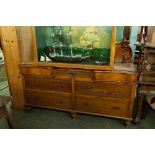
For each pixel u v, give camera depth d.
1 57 4.11
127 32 2.72
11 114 2.70
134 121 2.42
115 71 2.16
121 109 2.33
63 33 2.22
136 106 2.73
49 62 2.37
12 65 2.58
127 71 2.15
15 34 2.39
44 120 2.54
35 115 2.67
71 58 2.29
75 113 2.55
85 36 2.16
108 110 2.39
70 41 2.23
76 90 2.41
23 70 2.51
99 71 2.20
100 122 2.48
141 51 2.20
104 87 2.28
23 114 2.70
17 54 2.49
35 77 2.52
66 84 2.42
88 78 2.29
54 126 2.38
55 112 2.75
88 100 2.41
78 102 2.47
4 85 3.77
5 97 1.93
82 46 2.21
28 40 2.53
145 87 2.28
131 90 2.20
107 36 2.09
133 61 2.77
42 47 2.34
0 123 2.46
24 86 2.63
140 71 2.22
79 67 2.27
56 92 2.51
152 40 2.31
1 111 1.92
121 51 2.62
